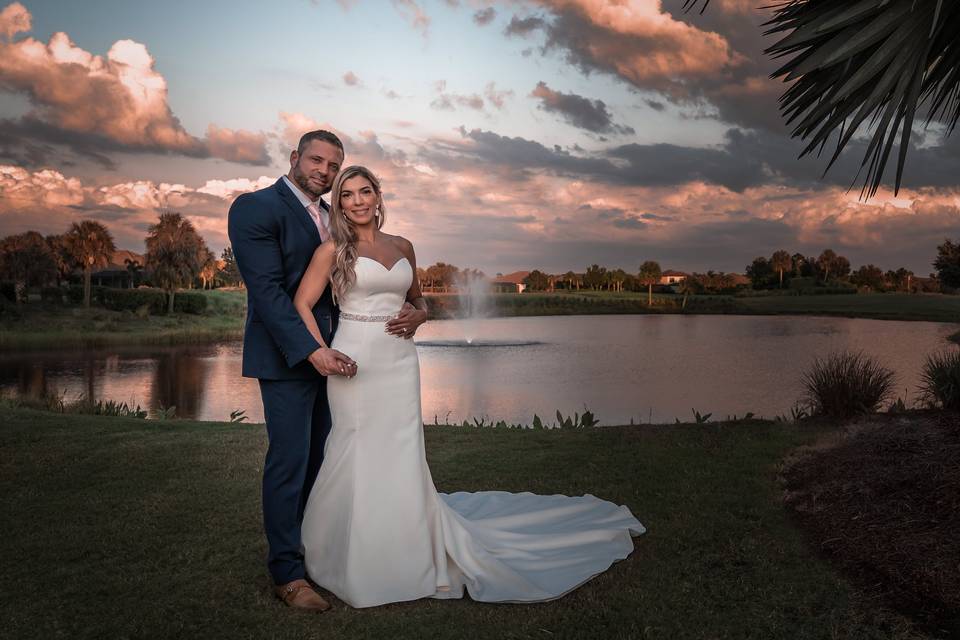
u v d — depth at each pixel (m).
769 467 4.80
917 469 4.02
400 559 2.96
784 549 3.41
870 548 3.29
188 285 55.84
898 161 2.84
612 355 28.91
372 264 3.01
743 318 67.00
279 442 2.96
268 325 2.90
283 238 3.05
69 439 6.00
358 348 3.00
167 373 25.50
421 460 3.09
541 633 2.62
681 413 14.21
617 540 3.53
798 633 2.60
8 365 28.20
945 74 3.19
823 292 114.94
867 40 2.85
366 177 3.02
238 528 3.73
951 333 39.34
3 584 3.02
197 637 2.59
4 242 50.78
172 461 5.18
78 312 49.34
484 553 3.13
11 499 4.23
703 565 3.25
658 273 133.75
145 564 3.25
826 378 6.75
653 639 2.57
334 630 2.66
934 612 2.71
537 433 6.43
